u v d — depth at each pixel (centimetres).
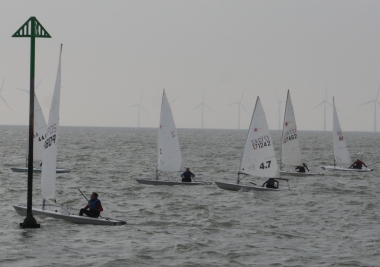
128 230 10706
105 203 13962
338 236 10488
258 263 8744
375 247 9681
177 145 17662
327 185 18312
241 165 16638
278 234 10575
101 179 19338
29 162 10356
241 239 10194
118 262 8681
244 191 16438
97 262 8650
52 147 11062
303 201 14725
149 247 9519
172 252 9269
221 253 9256
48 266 8400
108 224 11044
